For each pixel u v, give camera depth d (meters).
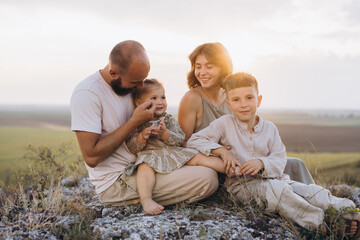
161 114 3.35
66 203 3.44
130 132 2.94
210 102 3.70
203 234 2.52
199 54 3.61
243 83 3.10
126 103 3.21
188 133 3.64
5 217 3.04
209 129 3.33
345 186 4.31
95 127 2.89
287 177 3.26
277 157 3.19
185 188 3.01
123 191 3.12
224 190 3.31
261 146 3.22
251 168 2.99
